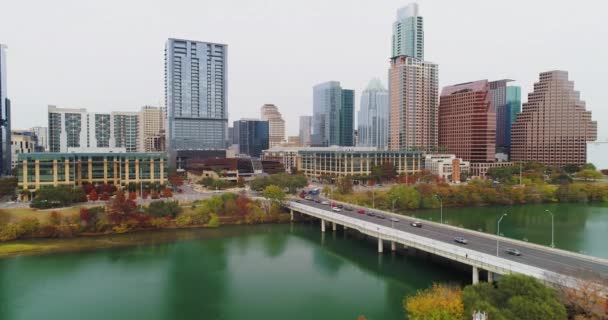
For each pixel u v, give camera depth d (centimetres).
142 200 19575
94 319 8594
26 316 8719
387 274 11250
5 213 15238
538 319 6234
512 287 6975
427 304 7119
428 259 12588
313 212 16688
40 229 14738
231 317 8694
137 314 8862
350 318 8569
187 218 16888
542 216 19225
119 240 14738
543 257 9531
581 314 6675
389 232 12544
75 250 13488
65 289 10225
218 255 13175
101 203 18425
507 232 15738
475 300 6931
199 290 10206
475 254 9512
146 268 11875
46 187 18000
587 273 7700
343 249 13912
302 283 10650
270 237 15562
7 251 13162
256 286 10469
